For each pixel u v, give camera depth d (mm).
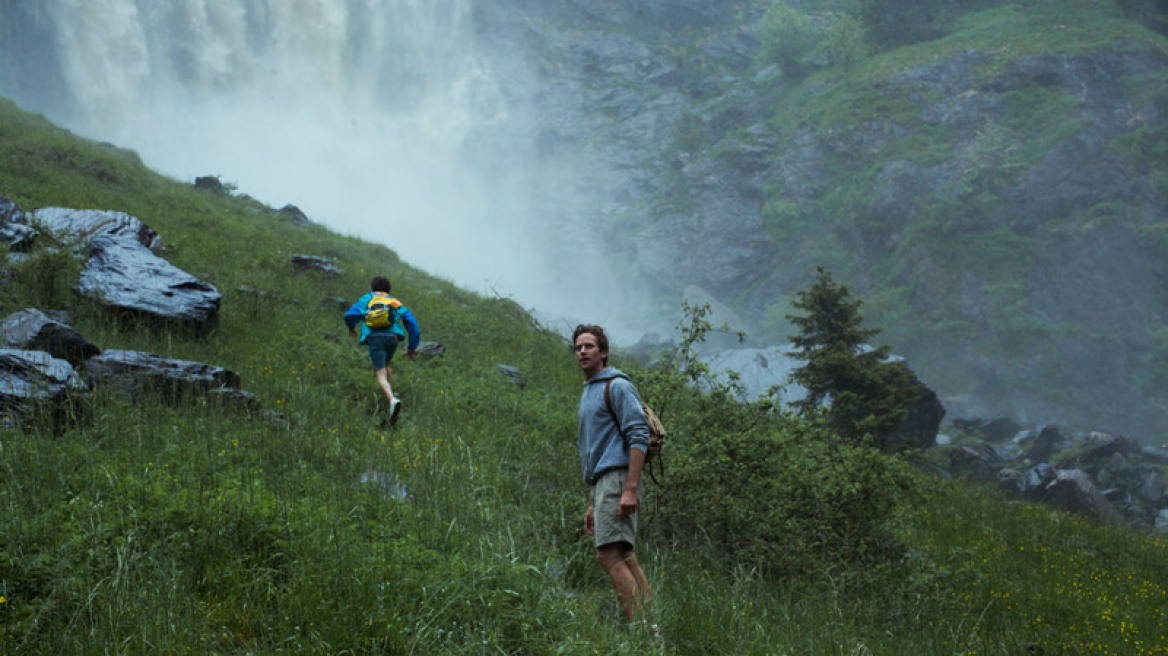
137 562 3809
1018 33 92938
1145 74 83438
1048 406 67375
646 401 6953
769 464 6707
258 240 17547
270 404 7461
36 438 5012
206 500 4391
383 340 8383
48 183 16812
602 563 4465
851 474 7027
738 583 5398
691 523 6355
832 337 14531
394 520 4918
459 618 3902
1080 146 77812
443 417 8602
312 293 13656
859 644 4941
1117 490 24109
